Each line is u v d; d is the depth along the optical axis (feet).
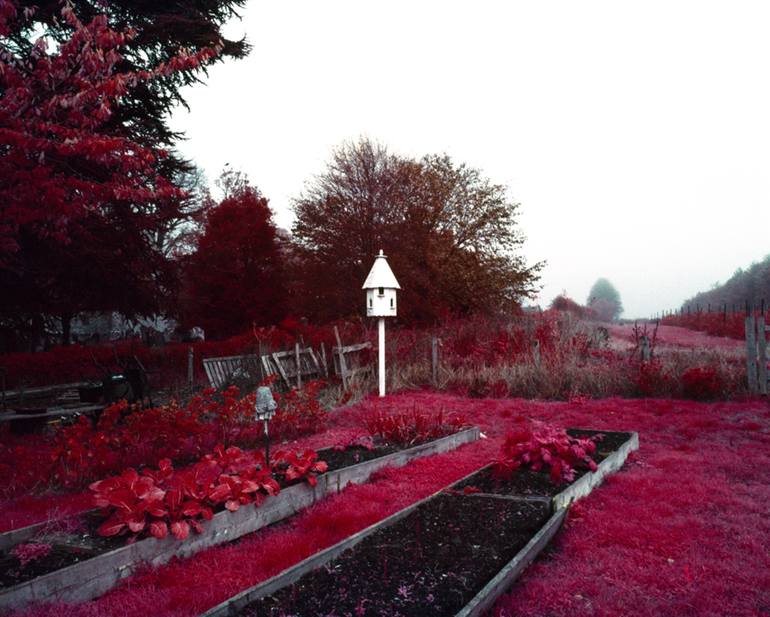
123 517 12.23
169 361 48.19
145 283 51.60
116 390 29.99
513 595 10.16
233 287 81.97
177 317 62.28
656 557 11.66
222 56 45.96
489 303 74.18
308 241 71.46
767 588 10.30
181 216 51.49
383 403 34.65
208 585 10.93
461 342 47.60
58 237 25.53
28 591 9.80
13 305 44.86
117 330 116.67
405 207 73.10
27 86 20.99
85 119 21.84
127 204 43.98
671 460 19.56
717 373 34.06
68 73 21.70
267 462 16.85
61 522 13.37
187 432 22.81
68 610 9.86
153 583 11.10
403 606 9.59
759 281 201.77
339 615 9.31
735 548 12.05
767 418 26.61
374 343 47.32
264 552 12.44
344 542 12.03
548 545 12.57
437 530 13.02
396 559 11.51
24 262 39.27
